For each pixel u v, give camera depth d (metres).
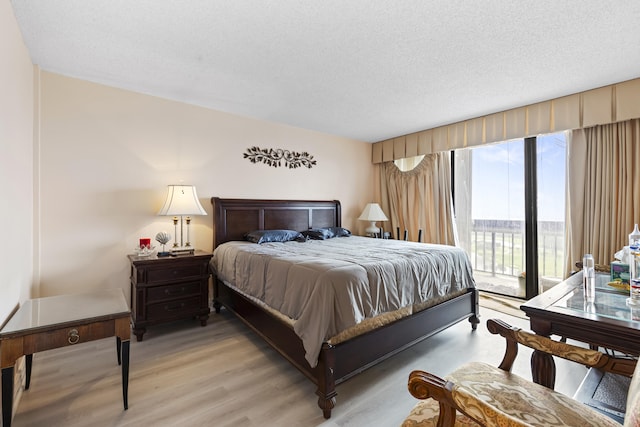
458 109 3.43
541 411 0.94
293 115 3.68
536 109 3.21
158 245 3.04
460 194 4.13
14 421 1.51
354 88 2.82
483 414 0.75
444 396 0.84
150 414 1.58
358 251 2.62
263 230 3.60
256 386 1.85
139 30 1.92
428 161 4.39
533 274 3.48
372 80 2.64
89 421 1.52
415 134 4.48
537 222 3.46
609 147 2.82
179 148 3.19
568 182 3.09
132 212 2.90
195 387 1.83
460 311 2.65
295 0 1.63
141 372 2.00
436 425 0.90
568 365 2.12
